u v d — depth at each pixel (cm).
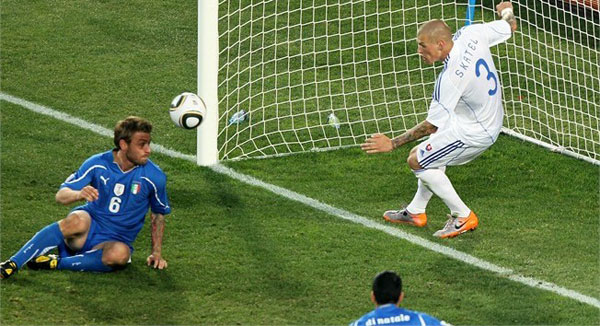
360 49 4716
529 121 4188
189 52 4725
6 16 4959
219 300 2842
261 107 4128
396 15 4962
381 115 4200
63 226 2897
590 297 2925
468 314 2806
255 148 3909
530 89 4438
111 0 5194
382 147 3191
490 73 3191
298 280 2966
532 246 3241
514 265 3112
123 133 2834
